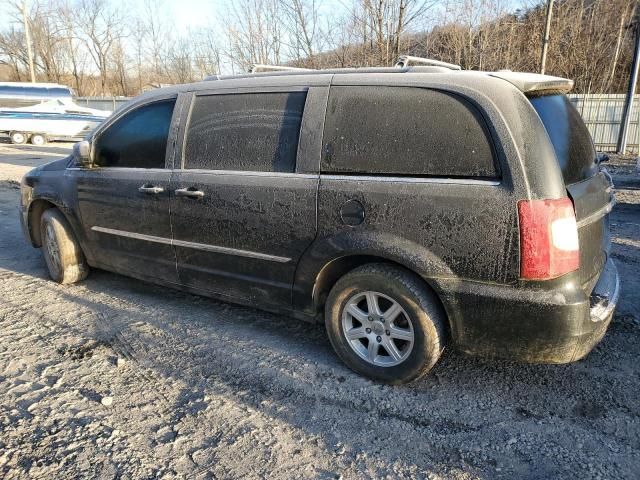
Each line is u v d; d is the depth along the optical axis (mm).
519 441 2635
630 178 12273
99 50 45938
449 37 16766
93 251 4555
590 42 22188
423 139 2846
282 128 3332
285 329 3900
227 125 3584
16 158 17047
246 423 2775
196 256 3777
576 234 2639
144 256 4117
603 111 18766
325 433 2699
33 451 2535
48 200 4711
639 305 4277
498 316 2709
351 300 3156
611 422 2781
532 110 2705
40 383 3143
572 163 2881
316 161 3158
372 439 2654
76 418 2801
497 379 3203
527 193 2570
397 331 3027
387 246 2885
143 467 2438
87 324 3980
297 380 3191
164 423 2771
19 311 4219
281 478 2383
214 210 3564
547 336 2654
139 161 4059
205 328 3910
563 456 2525
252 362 3410
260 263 3461
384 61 13273
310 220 3156
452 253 2746
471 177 2711
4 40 43906
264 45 16625
